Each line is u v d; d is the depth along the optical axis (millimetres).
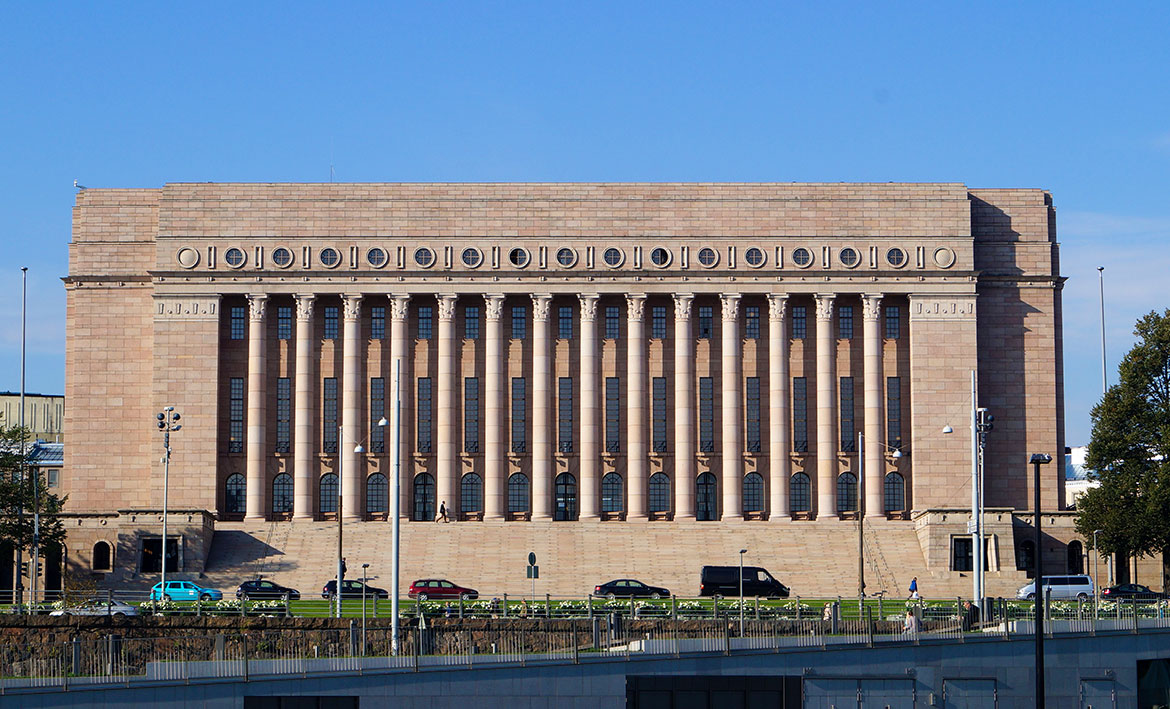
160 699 76688
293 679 78562
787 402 153500
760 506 154000
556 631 90750
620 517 153750
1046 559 143875
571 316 155375
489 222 153625
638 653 82312
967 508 142375
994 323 155750
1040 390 155000
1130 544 132750
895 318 155375
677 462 152375
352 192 153750
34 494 134375
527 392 154875
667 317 155375
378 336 154750
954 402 152000
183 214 152625
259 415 151750
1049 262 156500
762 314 155750
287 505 153250
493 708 80562
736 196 154250
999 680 85312
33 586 130625
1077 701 86500
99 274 154250
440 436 152750
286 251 152875
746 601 113688
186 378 151000
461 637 87688
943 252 153125
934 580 137500
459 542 143125
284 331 154750
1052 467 154375
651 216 153875
